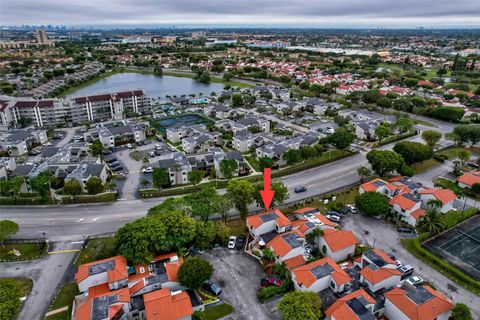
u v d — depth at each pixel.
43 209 113.50
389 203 109.19
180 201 99.31
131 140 181.25
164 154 164.50
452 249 94.31
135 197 122.06
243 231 101.06
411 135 187.38
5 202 116.06
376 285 76.12
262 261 88.06
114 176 138.50
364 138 183.62
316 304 68.38
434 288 79.88
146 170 142.50
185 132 184.25
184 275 75.06
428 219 98.56
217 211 98.81
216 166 138.62
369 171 128.00
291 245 85.56
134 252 80.88
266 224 95.75
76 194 118.38
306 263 84.50
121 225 104.38
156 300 68.25
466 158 144.75
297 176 138.25
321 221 97.56
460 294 78.25
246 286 80.69
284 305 67.75
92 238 96.81
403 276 83.12
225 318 71.81
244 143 166.38
